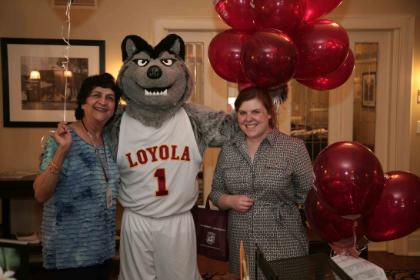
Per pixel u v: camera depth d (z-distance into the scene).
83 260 1.76
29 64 3.63
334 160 1.38
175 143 2.04
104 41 3.65
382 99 3.88
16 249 1.05
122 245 2.09
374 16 3.71
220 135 2.05
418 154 3.80
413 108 3.77
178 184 2.03
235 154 1.90
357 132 3.92
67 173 1.75
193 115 2.12
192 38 3.81
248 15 1.95
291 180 1.85
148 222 2.03
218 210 1.98
